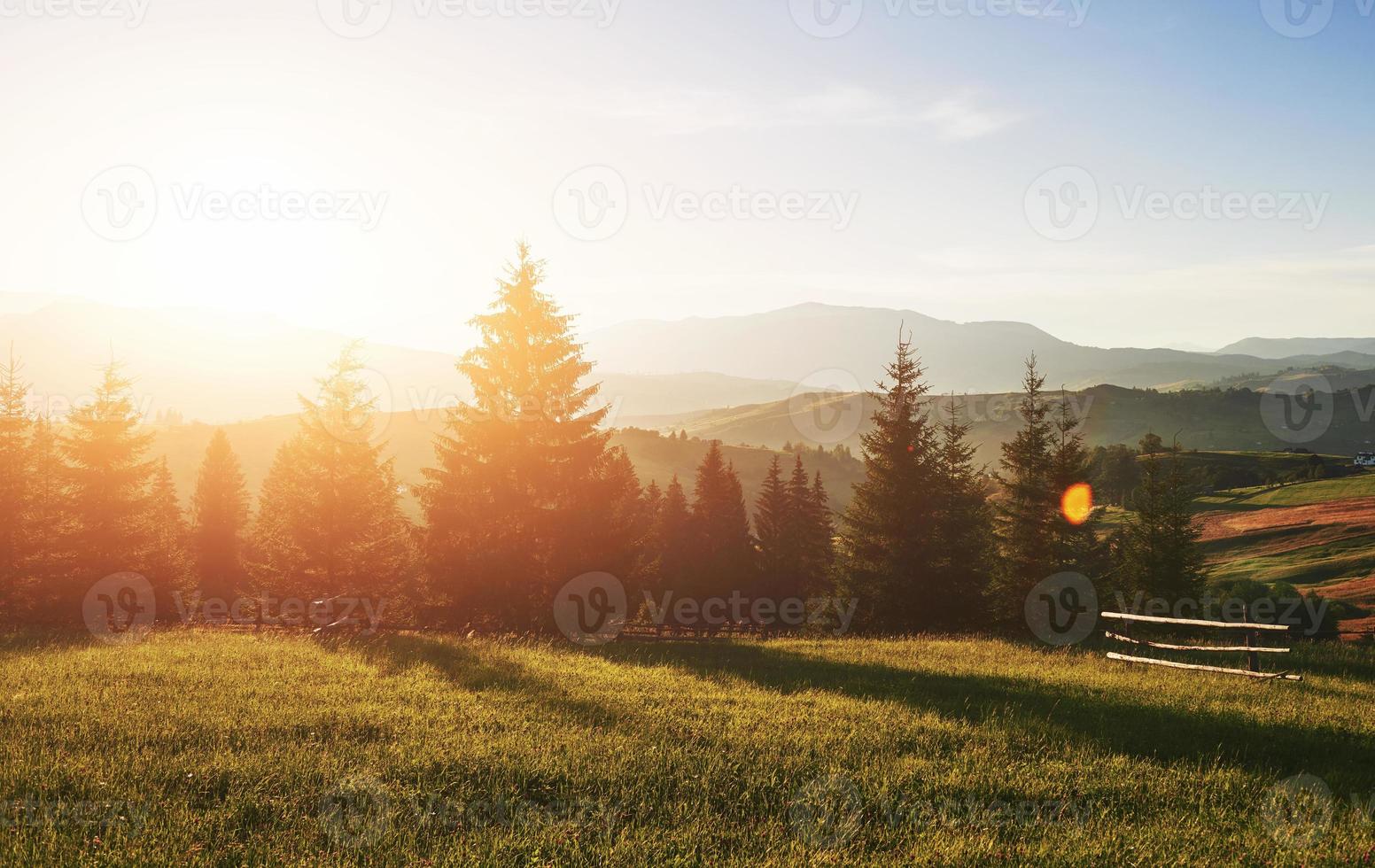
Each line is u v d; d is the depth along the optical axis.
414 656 17.84
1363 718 12.68
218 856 6.59
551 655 19.38
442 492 31.06
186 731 9.96
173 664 15.44
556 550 30.72
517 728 10.84
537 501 31.45
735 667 18.17
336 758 9.06
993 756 10.25
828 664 18.73
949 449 42.09
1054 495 39.09
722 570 60.88
